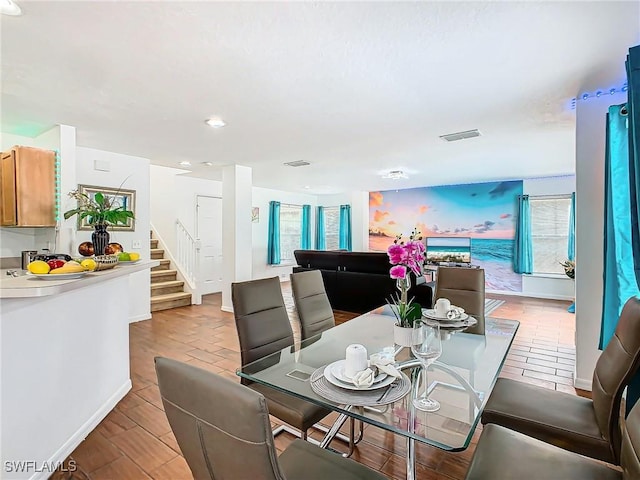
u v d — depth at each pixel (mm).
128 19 1702
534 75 2336
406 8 1620
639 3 1569
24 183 3127
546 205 6953
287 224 9500
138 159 4883
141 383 2941
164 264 6500
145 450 2039
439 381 1699
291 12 1650
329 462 1260
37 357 1790
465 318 2516
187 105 2863
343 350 2133
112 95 2652
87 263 2186
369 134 3705
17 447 1649
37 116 3133
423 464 1932
